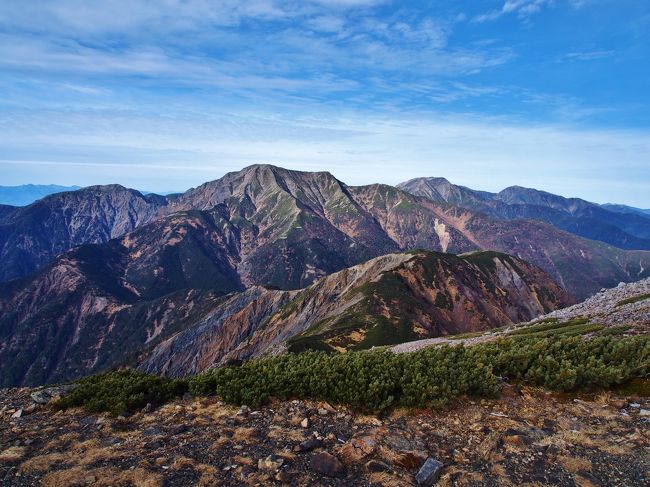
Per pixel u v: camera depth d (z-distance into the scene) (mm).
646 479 9055
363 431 11992
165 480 9430
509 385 14781
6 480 9453
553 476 9406
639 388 13641
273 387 15000
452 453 10688
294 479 9516
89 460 10406
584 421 12039
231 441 11562
